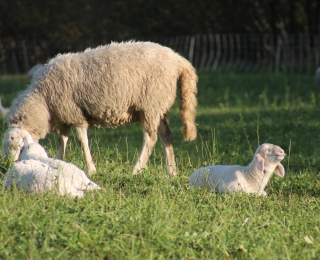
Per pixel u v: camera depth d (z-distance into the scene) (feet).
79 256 21.08
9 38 153.28
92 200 27.50
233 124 62.64
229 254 22.62
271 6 149.69
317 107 72.69
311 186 34.32
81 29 155.02
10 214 24.36
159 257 21.54
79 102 36.58
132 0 155.53
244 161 42.47
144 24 156.04
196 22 154.40
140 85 36.88
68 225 23.27
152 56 37.27
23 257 20.47
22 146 35.76
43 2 153.69
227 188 31.86
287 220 27.27
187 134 39.11
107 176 34.30
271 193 33.45
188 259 21.76
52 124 37.68
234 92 94.94
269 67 133.28
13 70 139.13
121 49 37.11
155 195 28.45
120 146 50.93
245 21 152.56
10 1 151.33
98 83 36.19
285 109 71.20
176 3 154.30
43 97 36.83
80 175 30.17
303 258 22.54
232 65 138.00
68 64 36.70
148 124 37.47
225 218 26.09
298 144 50.80
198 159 41.45
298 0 147.23
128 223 24.35
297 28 154.61
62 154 38.65
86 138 37.37
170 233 23.63
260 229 25.70
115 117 37.29
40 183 28.53
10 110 37.83
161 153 47.19
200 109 77.82
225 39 138.21
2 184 30.01
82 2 155.74
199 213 27.04
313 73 124.67
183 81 38.58
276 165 32.63
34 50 142.10
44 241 21.57
